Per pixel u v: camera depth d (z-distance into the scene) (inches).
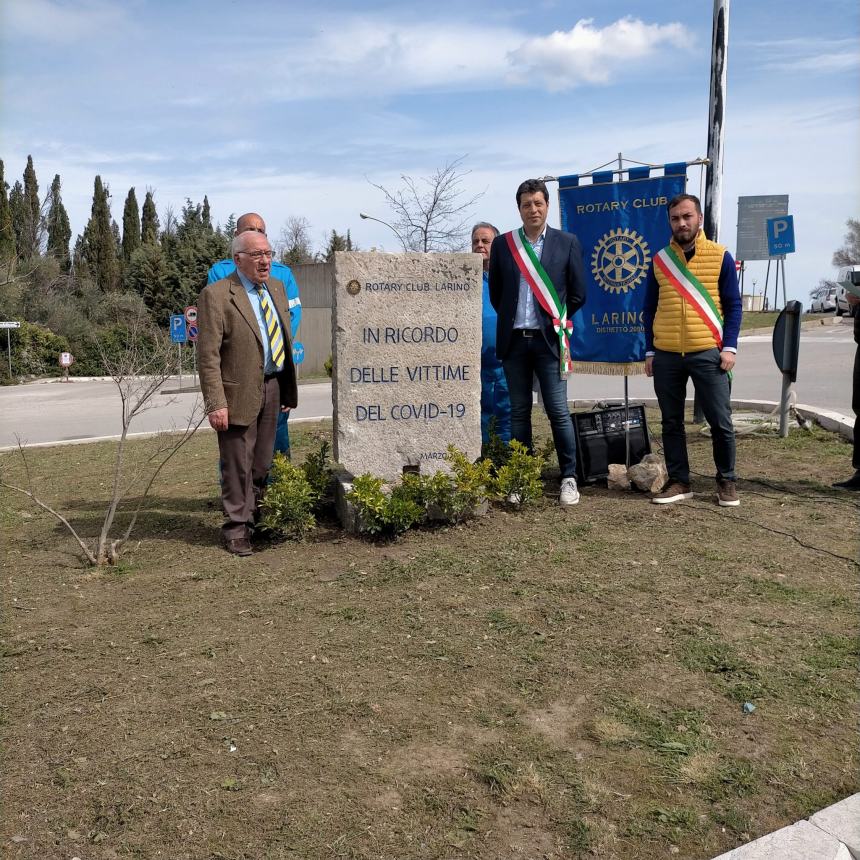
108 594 191.0
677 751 121.6
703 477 292.0
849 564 197.8
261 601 183.5
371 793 113.1
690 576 191.2
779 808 109.7
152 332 352.8
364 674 147.2
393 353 234.5
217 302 214.2
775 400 518.9
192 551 222.4
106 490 309.4
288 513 223.0
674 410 253.6
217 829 106.3
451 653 154.6
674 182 267.1
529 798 111.7
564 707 134.9
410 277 233.1
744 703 134.6
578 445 275.3
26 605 184.9
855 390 265.7
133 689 143.4
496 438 263.6
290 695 140.1
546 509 247.9
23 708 137.6
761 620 166.2
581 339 285.1
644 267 272.8
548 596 180.7
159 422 585.0
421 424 238.7
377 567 202.1
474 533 226.1
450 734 127.3
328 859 100.9
